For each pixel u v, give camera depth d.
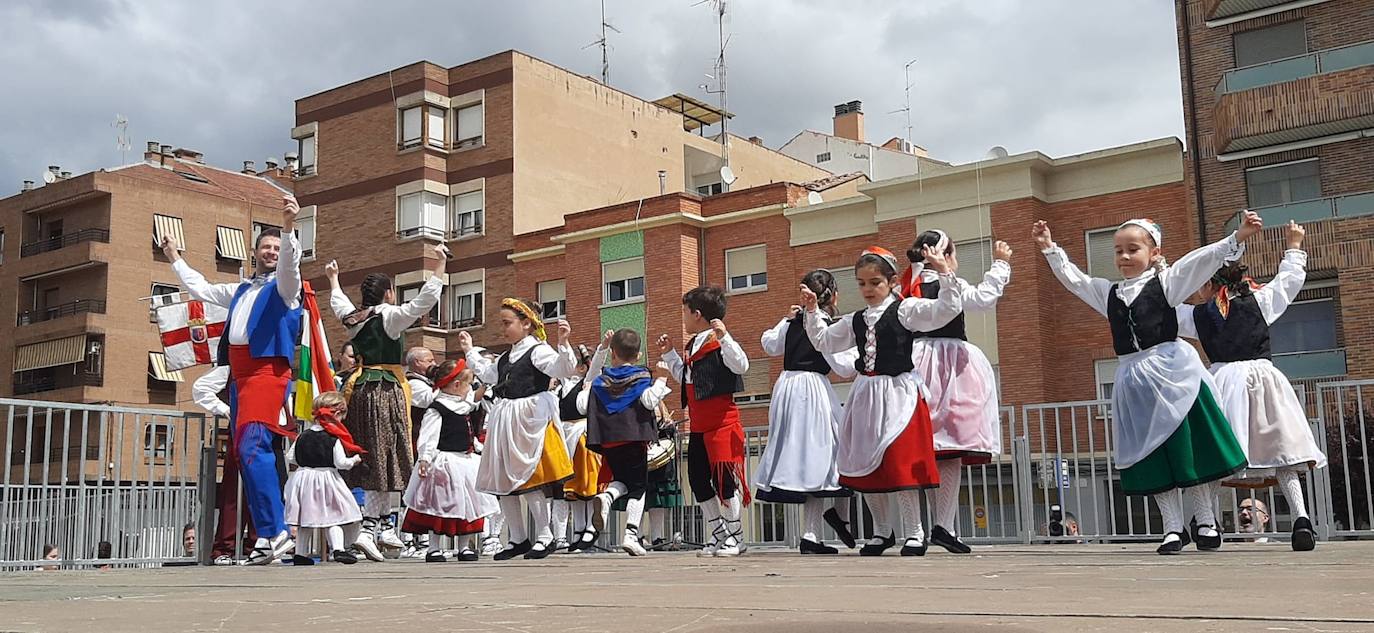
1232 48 29.00
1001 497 11.13
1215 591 3.65
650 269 34.47
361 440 9.55
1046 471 10.83
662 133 43.06
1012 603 3.35
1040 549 8.55
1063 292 29.20
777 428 8.22
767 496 8.15
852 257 32.16
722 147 44.59
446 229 38.75
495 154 38.16
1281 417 7.55
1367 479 9.57
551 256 36.69
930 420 7.46
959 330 7.95
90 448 42.78
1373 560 5.57
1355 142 27.12
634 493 9.23
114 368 45.00
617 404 9.11
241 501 9.71
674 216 34.03
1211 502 7.33
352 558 9.02
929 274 8.05
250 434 8.67
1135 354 7.24
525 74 38.66
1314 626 2.69
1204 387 7.07
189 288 9.19
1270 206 27.22
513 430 9.23
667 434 13.11
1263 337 7.84
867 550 7.95
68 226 47.16
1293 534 7.24
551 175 38.94
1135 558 6.30
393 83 39.44
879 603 3.43
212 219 48.38
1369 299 25.77
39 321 46.78
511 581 5.08
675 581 4.73
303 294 8.95
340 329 39.38
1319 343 26.83
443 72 39.31
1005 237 29.39
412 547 11.88
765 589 4.10
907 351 7.43
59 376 45.47
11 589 4.97
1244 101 27.67
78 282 46.38
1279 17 28.44
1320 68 27.23
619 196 41.09
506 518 9.42
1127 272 7.40
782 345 8.41
